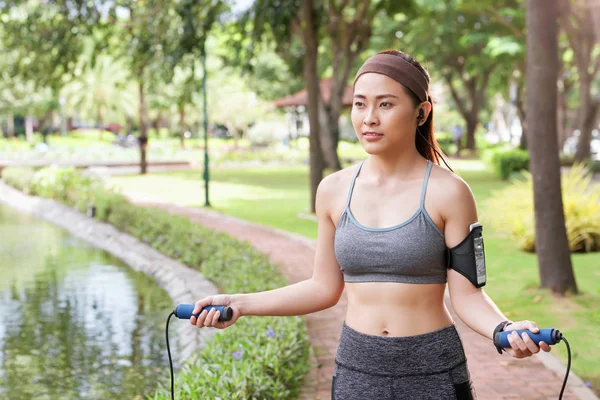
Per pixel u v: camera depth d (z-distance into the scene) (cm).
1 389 632
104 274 1173
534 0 805
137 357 721
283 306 255
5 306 947
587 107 2877
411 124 238
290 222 1638
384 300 238
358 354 242
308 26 1596
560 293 830
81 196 1903
